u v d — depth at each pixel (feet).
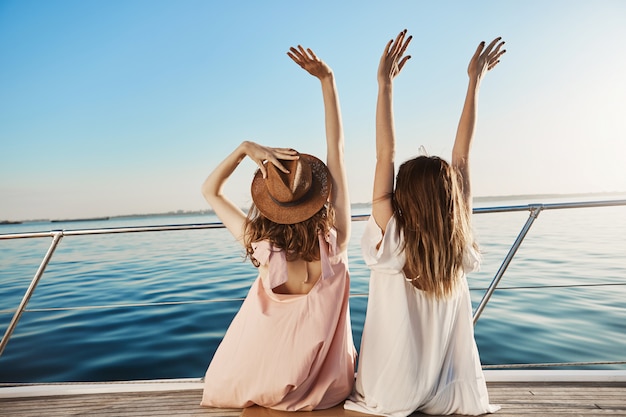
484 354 13.17
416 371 5.29
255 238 5.46
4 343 7.21
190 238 69.41
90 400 6.73
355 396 5.80
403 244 5.25
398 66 5.72
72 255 53.88
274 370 5.29
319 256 5.49
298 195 5.20
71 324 18.71
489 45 5.92
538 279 24.34
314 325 5.28
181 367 13.07
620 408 5.95
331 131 5.83
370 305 5.56
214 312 19.39
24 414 6.34
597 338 14.37
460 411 5.56
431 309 5.39
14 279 36.73
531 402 6.14
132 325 17.93
